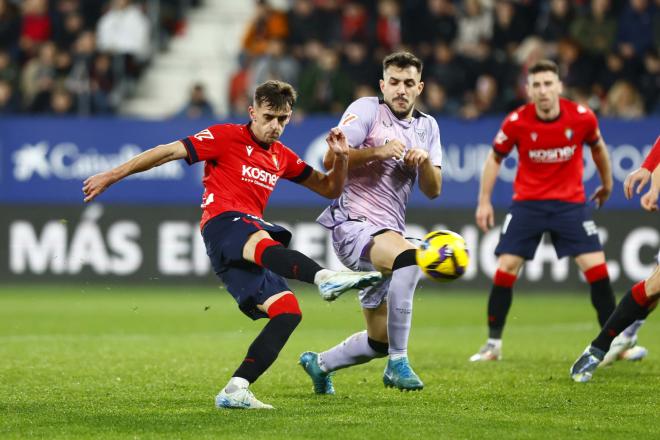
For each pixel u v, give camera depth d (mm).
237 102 63875
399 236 23125
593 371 25594
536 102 30625
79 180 56969
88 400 22172
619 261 54031
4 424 19094
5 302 49562
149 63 72625
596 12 61750
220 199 21844
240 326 41094
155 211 56781
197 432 18234
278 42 62531
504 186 54750
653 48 59562
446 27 64188
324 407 21172
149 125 56750
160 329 39875
